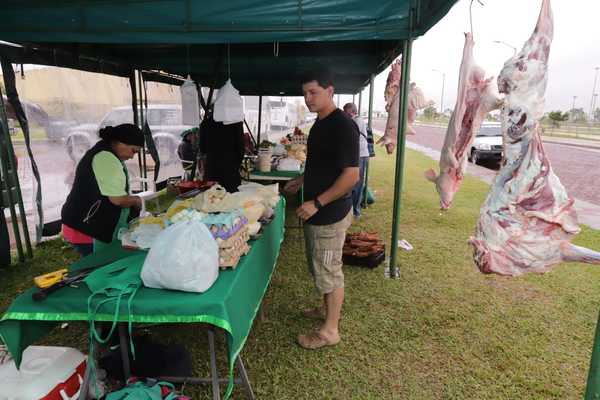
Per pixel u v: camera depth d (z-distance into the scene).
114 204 2.38
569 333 2.77
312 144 2.36
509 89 1.82
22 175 5.39
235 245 1.88
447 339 2.69
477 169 12.09
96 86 5.51
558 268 3.94
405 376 2.33
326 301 2.57
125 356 1.97
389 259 3.98
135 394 1.68
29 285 3.51
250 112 12.71
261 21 3.19
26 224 4.08
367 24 3.17
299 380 2.29
